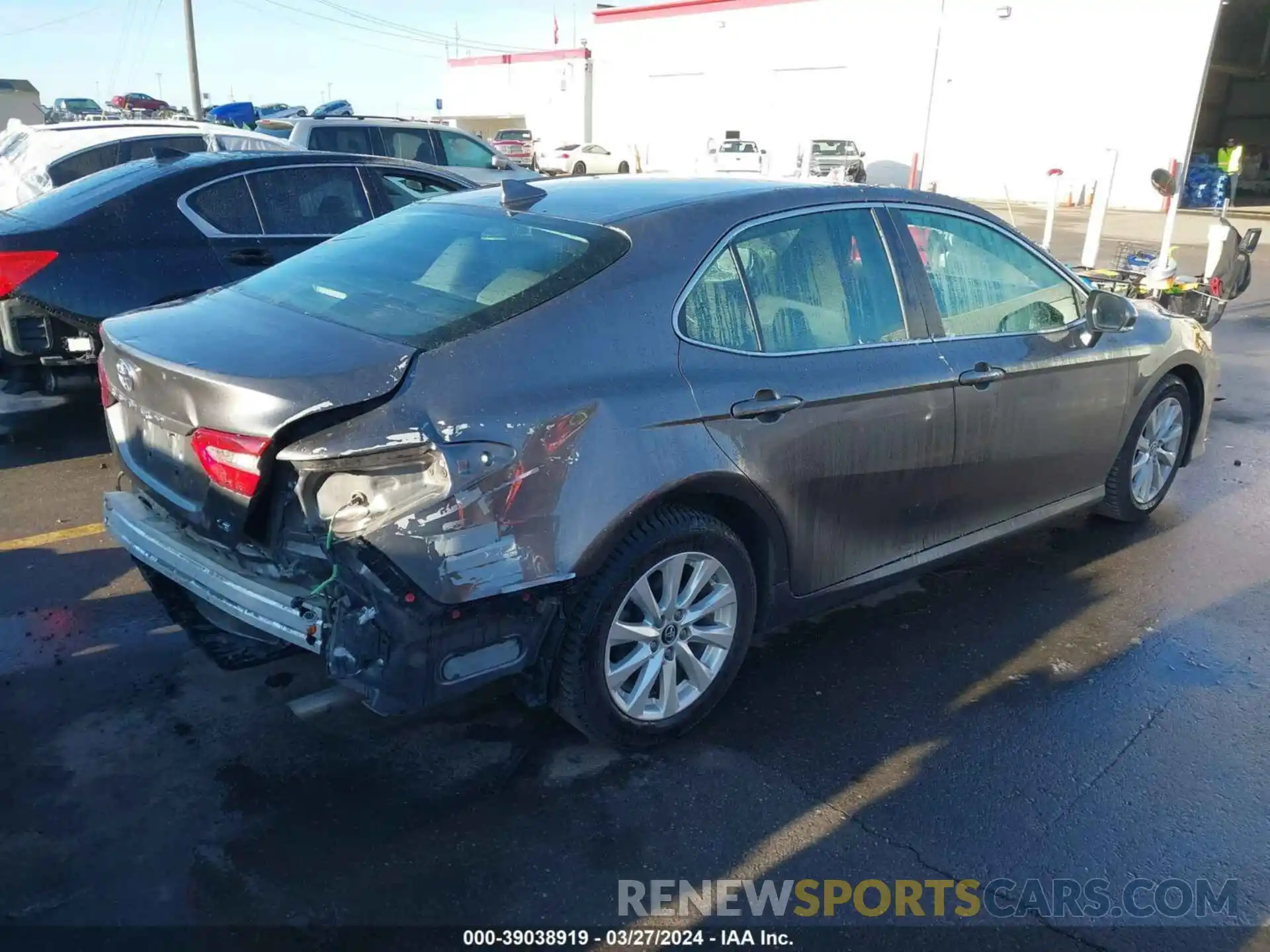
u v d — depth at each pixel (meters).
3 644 3.89
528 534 2.77
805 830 3.00
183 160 6.45
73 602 4.26
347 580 2.64
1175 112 29.30
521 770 3.22
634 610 3.18
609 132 45.97
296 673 3.75
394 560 2.60
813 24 36.69
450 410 2.69
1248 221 25.88
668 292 3.18
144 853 2.79
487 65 52.03
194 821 2.93
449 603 2.68
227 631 3.36
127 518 3.31
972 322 4.07
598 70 45.56
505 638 2.86
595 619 3.00
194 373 2.77
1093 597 4.58
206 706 3.51
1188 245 19.97
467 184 7.77
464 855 2.84
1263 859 2.93
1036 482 4.46
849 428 3.53
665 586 3.18
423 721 3.47
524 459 2.75
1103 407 4.66
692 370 3.16
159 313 3.43
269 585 2.85
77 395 7.49
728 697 3.69
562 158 37.38
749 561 3.40
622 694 3.20
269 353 2.83
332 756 3.25
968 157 33.62
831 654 4.02
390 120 13.69
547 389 2.85
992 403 4.03
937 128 34.12
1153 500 5.37
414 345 2.79
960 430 3.93
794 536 3.49
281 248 6.45
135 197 6.05
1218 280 8.83
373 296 3.20
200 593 2.99
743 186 3.68
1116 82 30.12
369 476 2.64
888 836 2.99
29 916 2.56
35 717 3.41
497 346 2.85
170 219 6.10
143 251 5.96
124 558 4.71
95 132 11.91
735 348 3.30
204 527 2.92
